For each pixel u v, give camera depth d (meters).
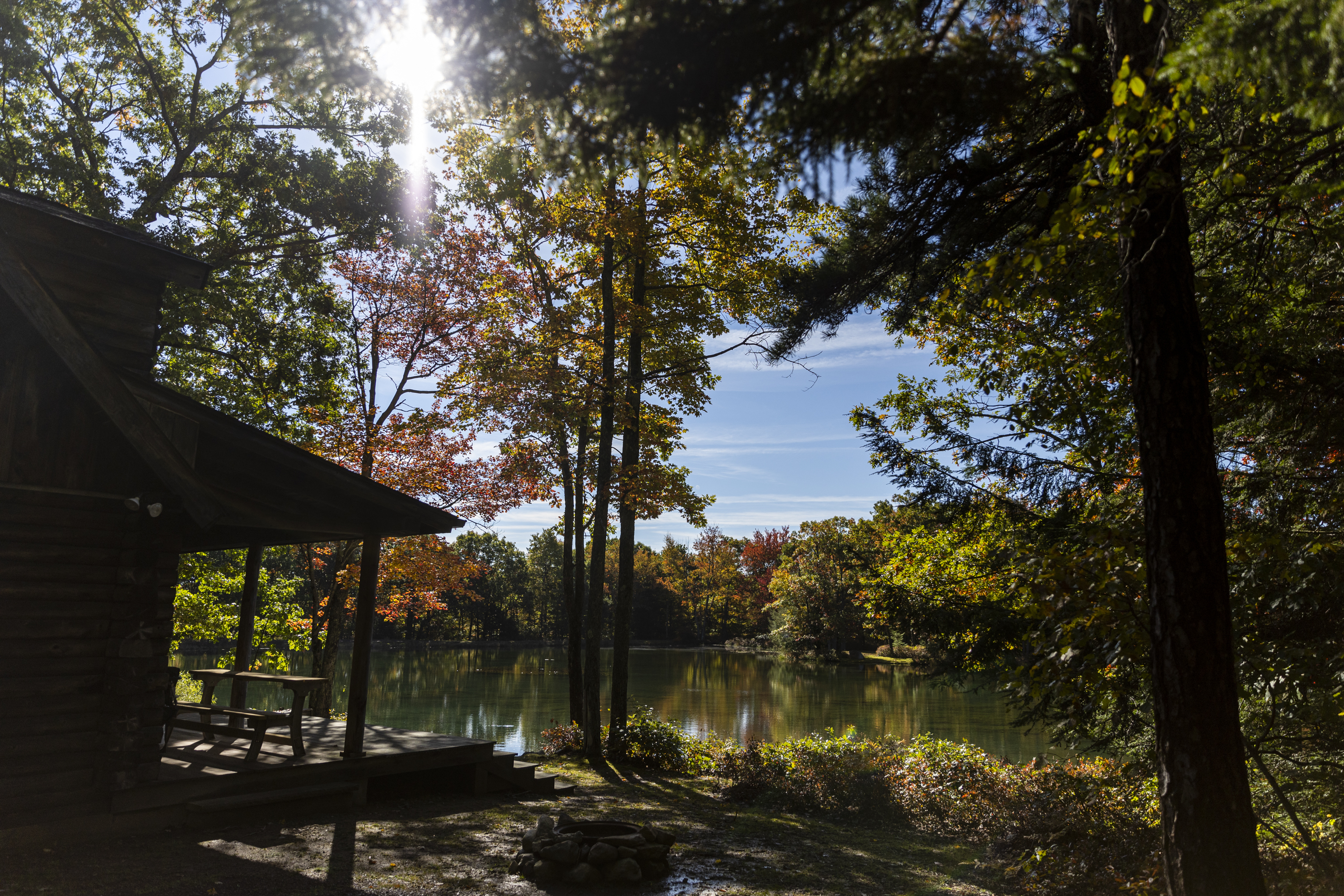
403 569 15.47
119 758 6.80
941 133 5.77
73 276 7.86
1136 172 4.54
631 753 13.95
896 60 3.47
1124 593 5.51
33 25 15.50
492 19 3.31
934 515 10.67
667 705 26.89
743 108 3.66
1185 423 4.61
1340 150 4.57
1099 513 8.68
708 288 15.43
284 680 8.91
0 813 6.24
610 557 80.38
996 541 10.52
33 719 6.46
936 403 11.25
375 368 16.31
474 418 14.67
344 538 10.66
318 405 17.53
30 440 6.55
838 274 7.79
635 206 13.73
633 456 15.43
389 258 16.41
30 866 5.88
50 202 7.82
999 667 6.92
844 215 7.75
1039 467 9.59
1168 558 4.59
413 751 9.30
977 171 6.22
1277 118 4.52
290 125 17.16
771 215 14.18
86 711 6.77
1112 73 5.10
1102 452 8.98
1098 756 11.30
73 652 6.72
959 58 3.51
